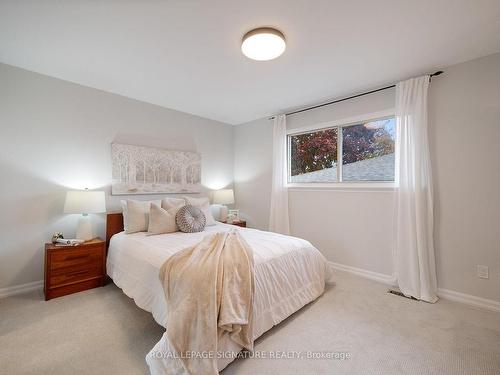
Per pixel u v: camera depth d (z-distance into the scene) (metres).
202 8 1.56
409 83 2.47
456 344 1.66
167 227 2.72
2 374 1.38
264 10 1.59
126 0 1.50
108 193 3.00
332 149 3.29
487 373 1.41
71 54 2.14
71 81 2.71
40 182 2.54
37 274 2.52
